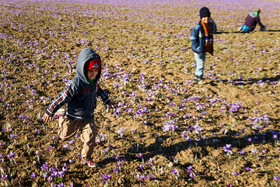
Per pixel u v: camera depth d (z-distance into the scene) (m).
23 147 3.91
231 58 9.23
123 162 3.67
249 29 13.66
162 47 10.90
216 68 8.22
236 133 4.33
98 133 4.43
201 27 6.16
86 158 3.46
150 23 17.02
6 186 3.05
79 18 18.69
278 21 18.20
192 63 8.38
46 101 5.63
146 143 4.17
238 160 3.69
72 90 2.99
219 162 3.67
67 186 3.17
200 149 3.96
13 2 28.09
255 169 3.47
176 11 24.53
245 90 6.34
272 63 8.41
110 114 5.15
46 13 20.61
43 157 3.72
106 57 9.51
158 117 5.07
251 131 4.42
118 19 18.61
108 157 3.78
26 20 16.86
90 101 3.26
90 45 11.23
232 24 16.78
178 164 3.64
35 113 5.01
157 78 7.36
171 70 8.05
